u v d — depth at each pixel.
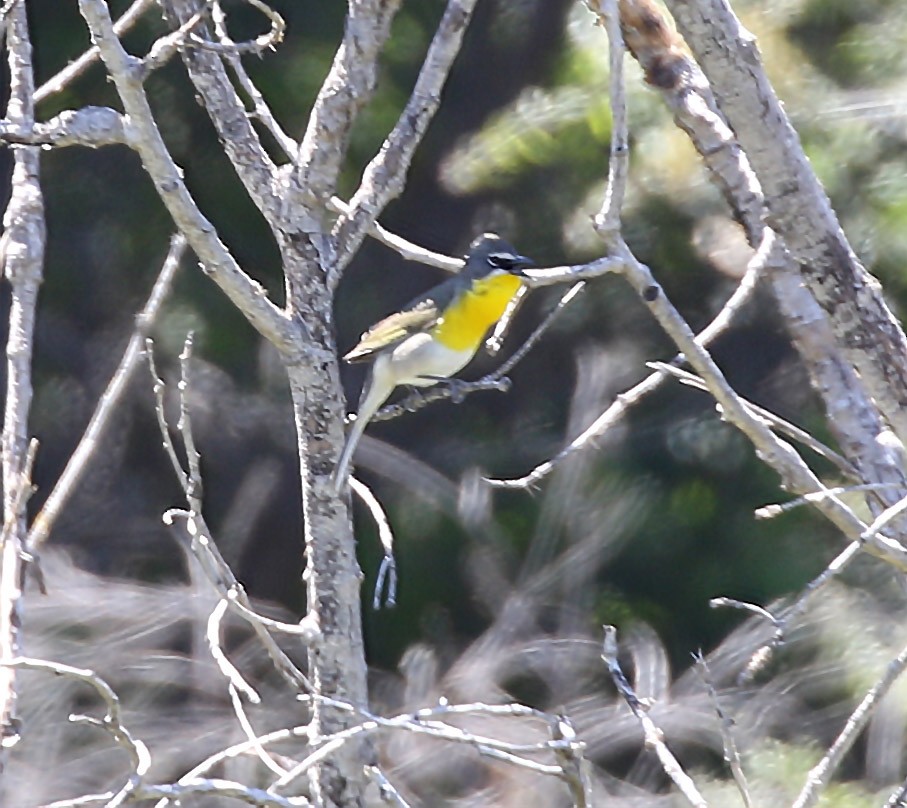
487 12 16.53
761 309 15.34
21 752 11.86
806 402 15.49
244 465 16.59
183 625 13.64
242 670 13.35
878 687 5.34
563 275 5.43
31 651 12.59
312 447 5.95
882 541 5.27
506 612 14.38
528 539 15.54
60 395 16.72
